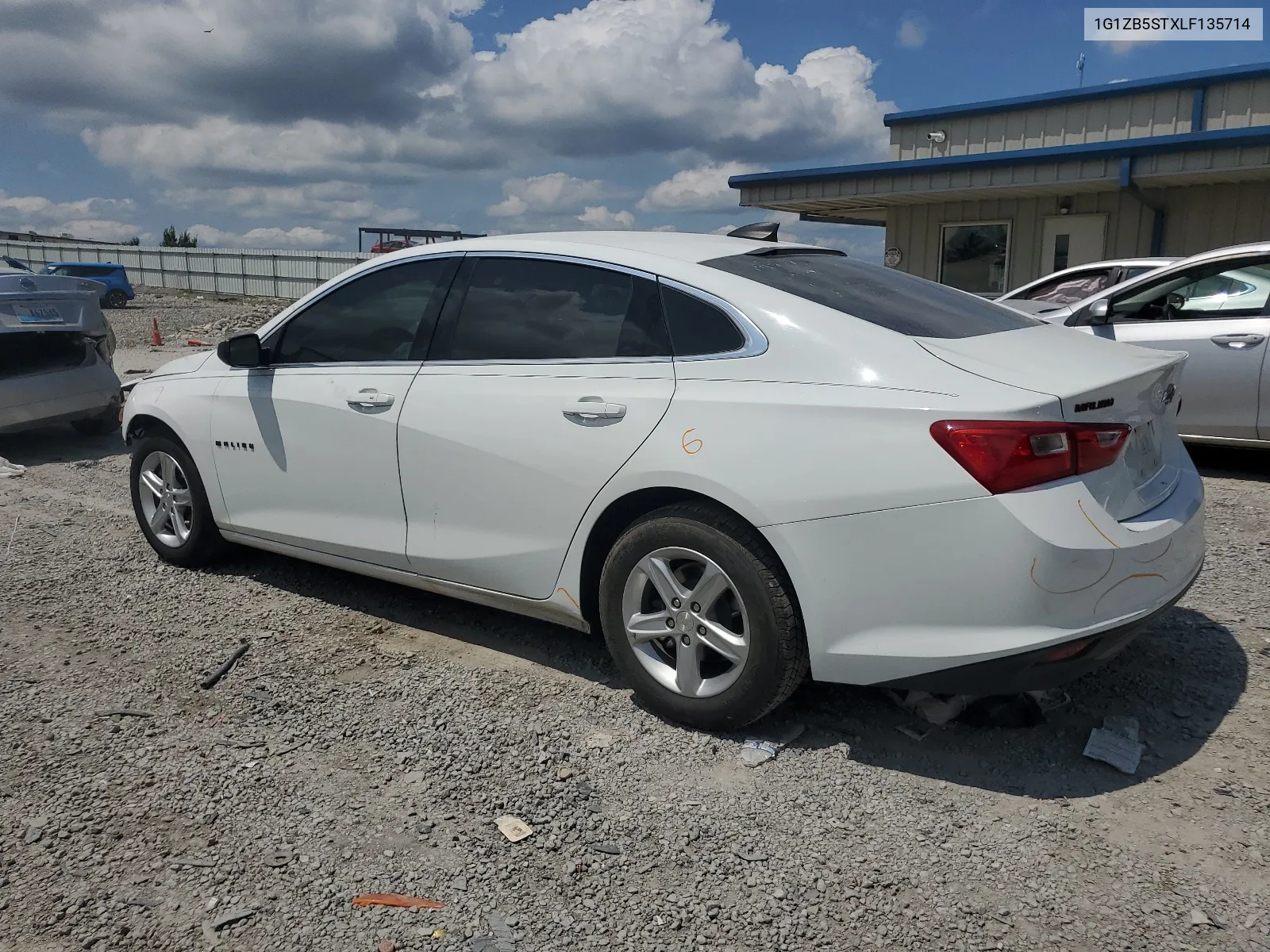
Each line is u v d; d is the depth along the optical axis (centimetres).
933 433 292
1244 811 296
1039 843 284
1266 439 682
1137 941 244
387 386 418
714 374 335
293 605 480
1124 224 1489
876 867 274
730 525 326
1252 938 244
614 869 275
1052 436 286
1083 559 285
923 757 330
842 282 370
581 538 363
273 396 461
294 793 313
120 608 477
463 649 425
